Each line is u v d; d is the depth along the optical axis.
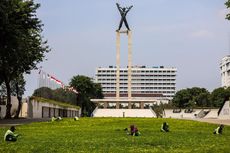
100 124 55.28
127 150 22.75
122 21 143.50
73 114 139.75
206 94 177.25
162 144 27.11
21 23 61.97
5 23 54.66
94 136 35.06
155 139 31.50
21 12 60.56
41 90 121.94
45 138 32.41
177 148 24.33
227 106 96.56
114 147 24.59
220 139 32.56
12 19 58.88
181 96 187.00
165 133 40.44
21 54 62.16
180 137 34.59
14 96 105.44
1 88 100.38
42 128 48.12
